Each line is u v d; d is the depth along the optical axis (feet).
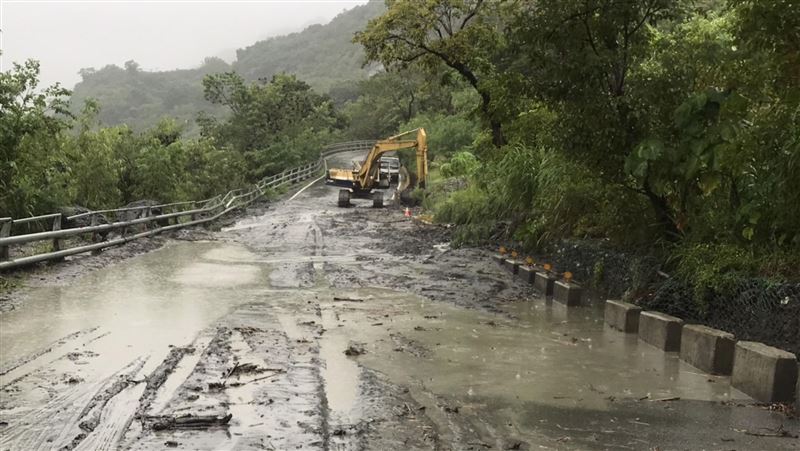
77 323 27.35
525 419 17.88
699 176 29.84
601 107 30.83
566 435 16.79
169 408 17.67
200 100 564.71
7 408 17.60
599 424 17.57
